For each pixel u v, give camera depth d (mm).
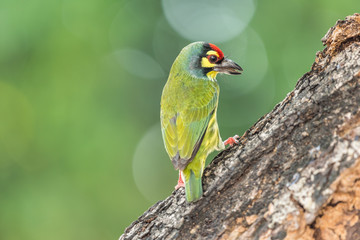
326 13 14258
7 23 13883
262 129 5855
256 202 5516
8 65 14578
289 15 14906
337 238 5234
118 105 15172
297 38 14664
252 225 5457
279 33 15000
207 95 7785
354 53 5469
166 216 5988
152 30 16578
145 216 6105
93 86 14758
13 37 13938
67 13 14438
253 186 5590
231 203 5648
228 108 15805
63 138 14438
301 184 5293
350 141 5172
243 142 5926
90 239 14305
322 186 5172
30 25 13992
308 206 5188
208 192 5785
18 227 14352
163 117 7723
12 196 14602
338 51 5645
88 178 14328
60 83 14578
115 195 14500
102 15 15023
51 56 14555
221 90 15742
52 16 14242
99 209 14438
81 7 14547
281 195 5379
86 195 14352
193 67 8234
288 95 5848
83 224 14273
